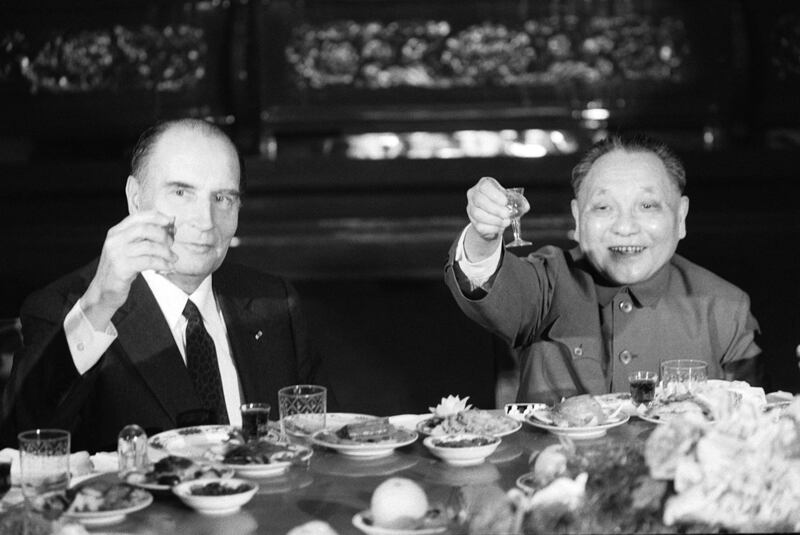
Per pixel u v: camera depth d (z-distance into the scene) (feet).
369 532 5.57
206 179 8.25
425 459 6.93
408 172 18.01
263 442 6.72
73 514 5.79
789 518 5.16
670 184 9.06
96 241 17.99
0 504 6.14
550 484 5.33
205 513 5.94
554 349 9.18
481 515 5.26
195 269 8.32
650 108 18.19
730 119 18.38
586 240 9.11
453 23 18.04
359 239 17.92
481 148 18.33
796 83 18.13
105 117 18.02
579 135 18.20
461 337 16.67
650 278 9.20
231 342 8.80
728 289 9.48
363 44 18.10
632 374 8.77
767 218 17.93
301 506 6.07
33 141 18.52
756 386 9.36
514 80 18.12
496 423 7.27
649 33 18.08
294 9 17.99
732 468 5.07
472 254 8.50
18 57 18.01
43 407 7.41
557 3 18.02
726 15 18.10
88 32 17.98
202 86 18.03
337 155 18.38
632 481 5.23
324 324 16.92
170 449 7.00
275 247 17.88
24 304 8.34
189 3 17.97
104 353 7.62
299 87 18.13
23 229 18.02
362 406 15.89
